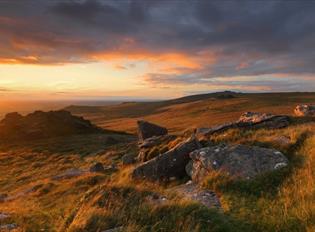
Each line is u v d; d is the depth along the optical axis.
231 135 20.83
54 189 22.11
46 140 85.19
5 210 14.37
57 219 10.75
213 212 8.94
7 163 56.16
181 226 7.91
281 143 16.47
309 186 10.07
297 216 8.31
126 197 9.88
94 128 105.06
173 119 155.12
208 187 12.59
